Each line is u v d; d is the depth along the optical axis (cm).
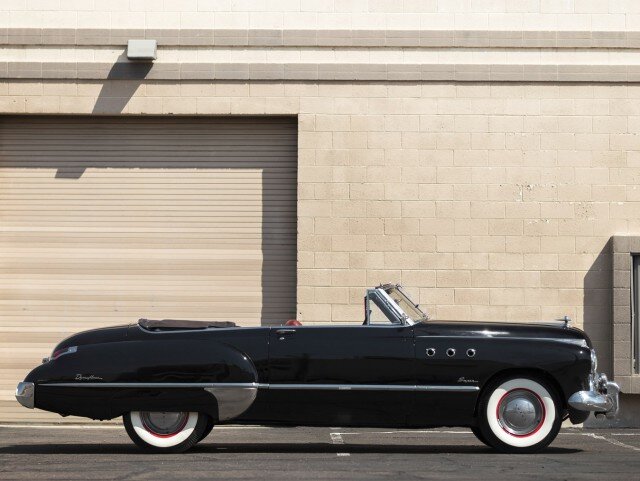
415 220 1584
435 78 1594
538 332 1063
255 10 1611
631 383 1535
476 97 1595
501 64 1595
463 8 1606
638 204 1582
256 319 1611
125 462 984
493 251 1579
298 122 1598
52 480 862
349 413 1049
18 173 1633
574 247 1578
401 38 1600
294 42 1603
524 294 1577
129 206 1625
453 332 1057
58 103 1611
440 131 1591
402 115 1595
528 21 1605
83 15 1620
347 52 1603
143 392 1038
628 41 1597
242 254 1617
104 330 1072
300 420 1052
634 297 1558
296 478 867
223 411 1038
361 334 1054
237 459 1009
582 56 1600
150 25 1614
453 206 1584
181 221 1622
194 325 1089
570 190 1584
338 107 1597
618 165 1587
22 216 1627
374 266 1580
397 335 1054
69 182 1630
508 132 1590
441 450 1127
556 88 1596
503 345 1052
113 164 1631
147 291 1616
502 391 1059
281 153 1625
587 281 1575
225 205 1623
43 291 1620
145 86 1611
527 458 1025
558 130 1590
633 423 1548
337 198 1587
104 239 1623
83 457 1033
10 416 1600
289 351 1047
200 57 1611
